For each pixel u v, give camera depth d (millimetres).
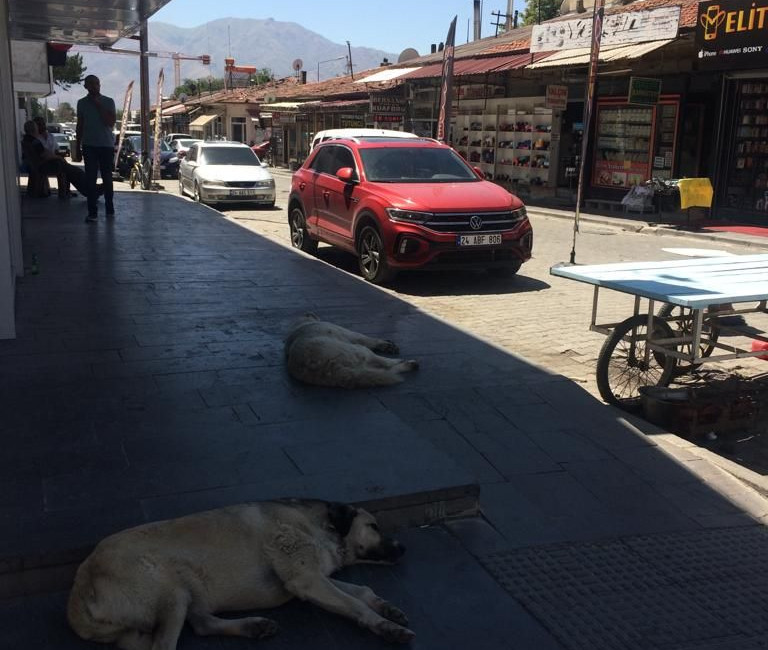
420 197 9609
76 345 6121
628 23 17219
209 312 7395
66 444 4270
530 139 23469
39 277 8570
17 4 11688
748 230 15852
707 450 5238
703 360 5680
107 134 12773
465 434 4965
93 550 3189
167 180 29922
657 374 6527
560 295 9703
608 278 5918
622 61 17328
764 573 3758
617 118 20453
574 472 4613
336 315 7570
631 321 5895
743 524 4219
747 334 6621
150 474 3955
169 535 2998
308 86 42438
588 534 3992
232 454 4246
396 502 3852
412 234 9391
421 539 3834
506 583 3535
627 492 4445
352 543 3441
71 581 3258
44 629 3010
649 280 5820
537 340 7648
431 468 4172
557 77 21953
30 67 18531
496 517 4074
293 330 6027
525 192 23594
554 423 5242
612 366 6285
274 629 3045
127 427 4543
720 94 17281
